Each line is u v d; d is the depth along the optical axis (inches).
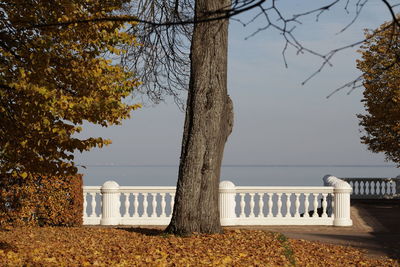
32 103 404.2
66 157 443.5
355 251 542.9
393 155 1196.5
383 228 742.5
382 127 1140.5
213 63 535.5
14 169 454.6
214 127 541.3
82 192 687.1
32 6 442.3
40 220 668.7
